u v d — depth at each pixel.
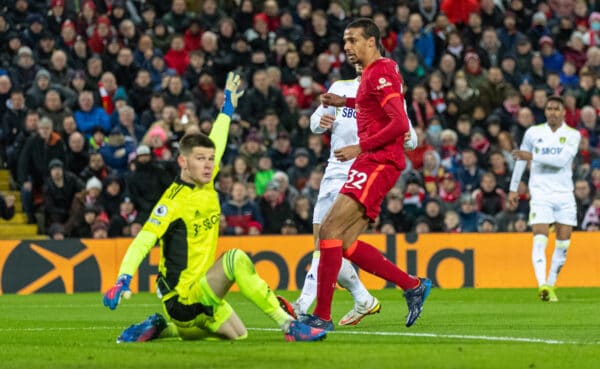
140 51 49.78
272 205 43.25
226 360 14.60
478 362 14.16
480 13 55.00
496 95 50.69
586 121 50.16
